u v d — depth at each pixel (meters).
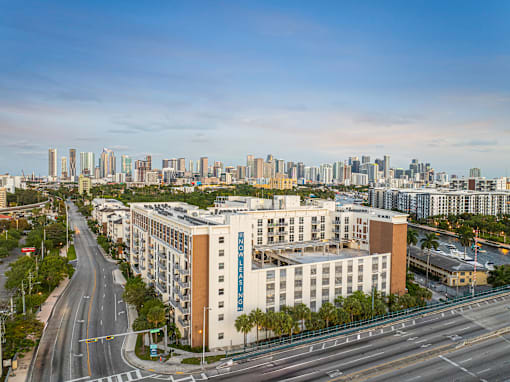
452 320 97.31
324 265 99.62
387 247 113.12
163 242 101.38
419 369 71.25
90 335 89.31
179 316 87.00
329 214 133.25
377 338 86.06
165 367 72.81
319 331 88.12
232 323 85.56
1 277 137.38
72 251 186.62
